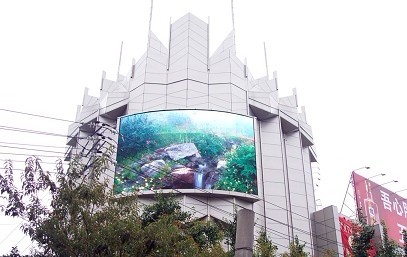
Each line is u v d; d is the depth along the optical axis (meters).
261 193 43.53
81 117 51.59
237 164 42.00
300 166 52.19
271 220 45.44
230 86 48.31
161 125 43.00
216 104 47.12
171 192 34.97
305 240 47.00
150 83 48.28
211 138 42.53
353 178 55.75
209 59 50.47
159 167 41.19
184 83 47.78
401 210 59.09
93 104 54.28
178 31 52.50
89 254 17.73
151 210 29.14
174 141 42.22
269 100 51.31
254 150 43.25
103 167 20.92
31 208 18.22
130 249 18.11
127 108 48.41
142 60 51.12
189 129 42.75
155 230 18.86
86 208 18.77
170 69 49.62
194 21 52.41
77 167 20.39
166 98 47.25
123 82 54.25
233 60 50.47
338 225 49.00
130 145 42.59
